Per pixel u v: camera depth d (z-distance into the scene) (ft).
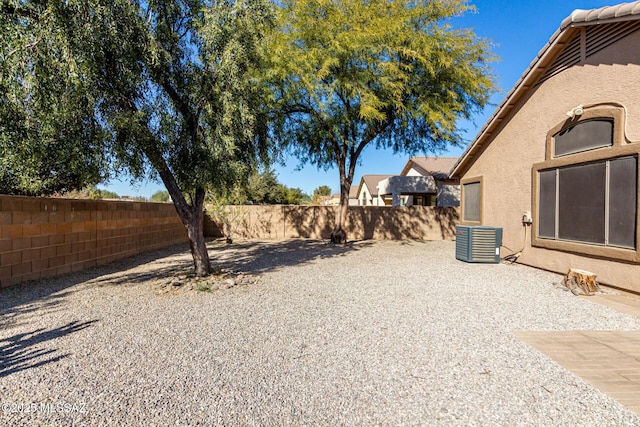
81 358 12.71
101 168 21.07
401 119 45.85
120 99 21.71
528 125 31.81
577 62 26.25
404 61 42.96
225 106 22.15
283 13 38.60
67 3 18.16
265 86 35.70
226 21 22.67
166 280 25.39
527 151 31.96
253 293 22.45
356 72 39.93
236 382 11.01
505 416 9.26
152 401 9.90
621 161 22.52
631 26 22.16
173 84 23.63
